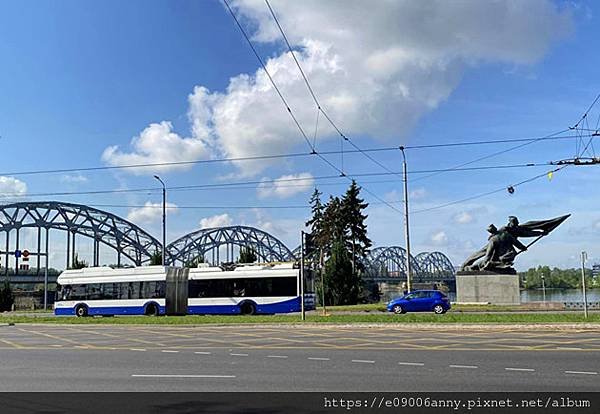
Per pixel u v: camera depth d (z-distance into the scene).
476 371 13.46
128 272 44.28
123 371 14.62
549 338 20.97
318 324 29.39
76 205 146.38
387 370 13.89
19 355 18.70
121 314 43.75
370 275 139.75
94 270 45.41
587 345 18.44
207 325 31.64
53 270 135.75
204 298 42.12
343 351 17.92
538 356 15.86
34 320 40.00
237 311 41.38
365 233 87.31
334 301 60.69
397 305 37.38
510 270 46.97
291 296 40.75
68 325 35.47
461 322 27.81
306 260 42.41
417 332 24.77
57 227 141.75
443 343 19.69
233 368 14.80
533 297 87.69
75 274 45.75
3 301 69.50
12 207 135.62
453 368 13.97
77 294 45.12
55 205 142.12
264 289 41.16
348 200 87.31
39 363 16.55
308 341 21.52
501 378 12.48
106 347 20.92
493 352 16.84
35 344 22.69
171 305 42.62
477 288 47.19
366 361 15.53
